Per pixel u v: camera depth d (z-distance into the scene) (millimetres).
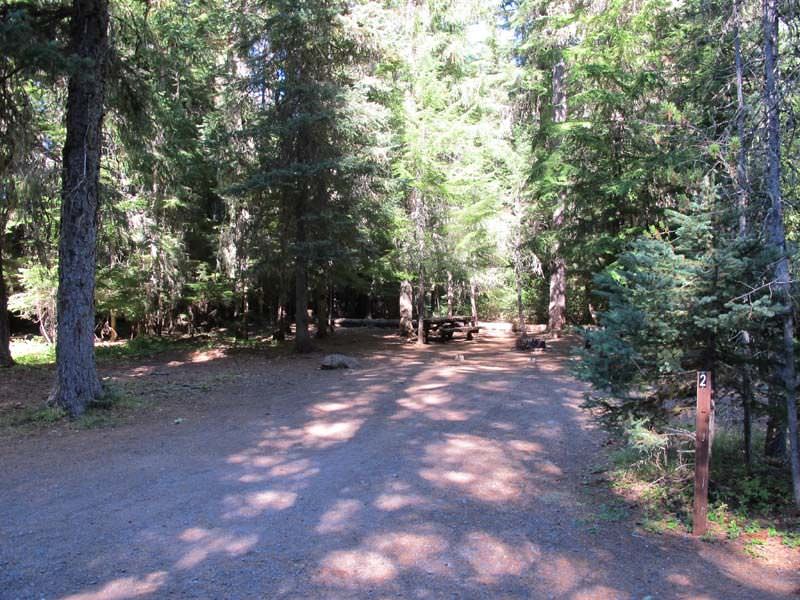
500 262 23234
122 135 12406
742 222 5395
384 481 5984
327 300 25703
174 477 6219
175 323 24062
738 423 6289
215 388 12148
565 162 15406
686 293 4957
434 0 20922
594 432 7934
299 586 3787
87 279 9836
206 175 19094
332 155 16047
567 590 3756
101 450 7457
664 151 12391
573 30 16797
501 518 4973
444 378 12898
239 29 17141
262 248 16875
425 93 19766
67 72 8297
